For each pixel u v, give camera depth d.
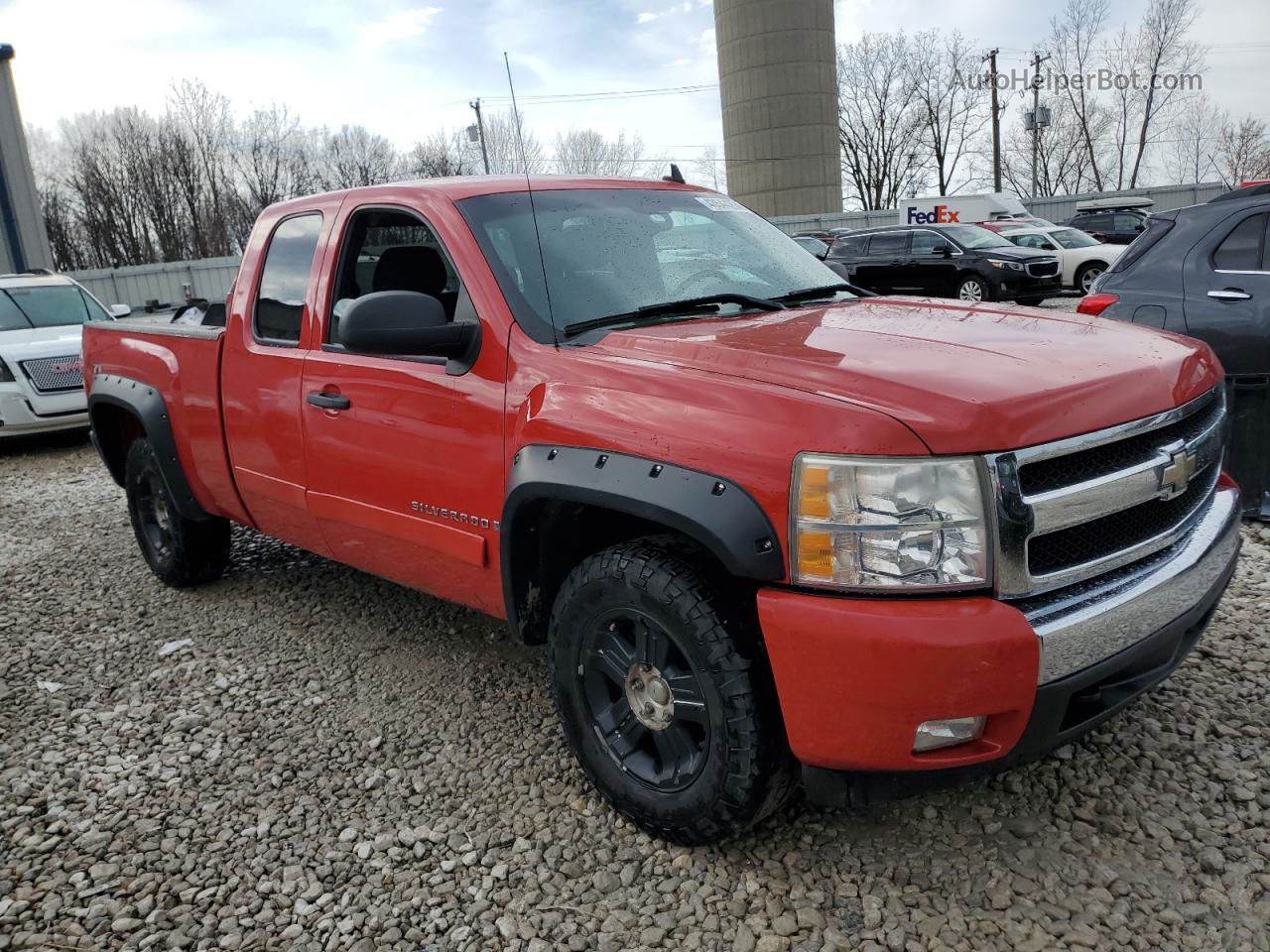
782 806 2.62
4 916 2.56
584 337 2.87
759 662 2.34
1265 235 4.92
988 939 2.26
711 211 3.76
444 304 3.33
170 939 2.44
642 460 2.41
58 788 3.17
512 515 2.75
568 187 3.50
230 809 3.01
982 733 2.19
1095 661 2.22
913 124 61.03
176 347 4.44
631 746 2.69
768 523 2.20
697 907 2.43
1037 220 29.23
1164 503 2.48
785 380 2.34
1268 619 3.83
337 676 3.89
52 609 4.89
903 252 18.98
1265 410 4.91
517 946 2.35
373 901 2.55
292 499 3.80
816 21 49.84
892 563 2.10
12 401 9.65
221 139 48.53
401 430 3.19
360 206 3.55
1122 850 2.54
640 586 2.46
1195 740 3.01
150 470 4.81
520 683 3.73
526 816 2.87
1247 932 2.23
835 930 2.32
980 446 2.09
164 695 3.82
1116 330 2.81
